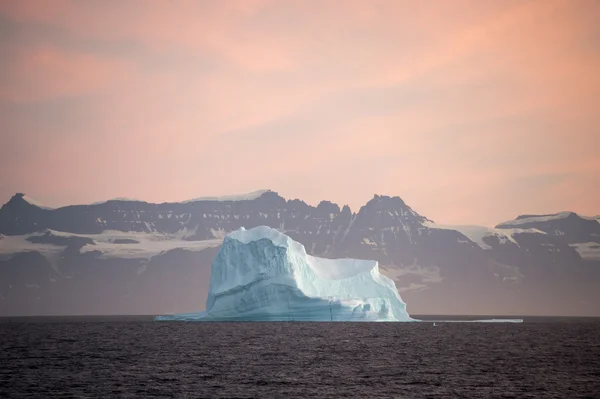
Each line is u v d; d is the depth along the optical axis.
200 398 198.75
